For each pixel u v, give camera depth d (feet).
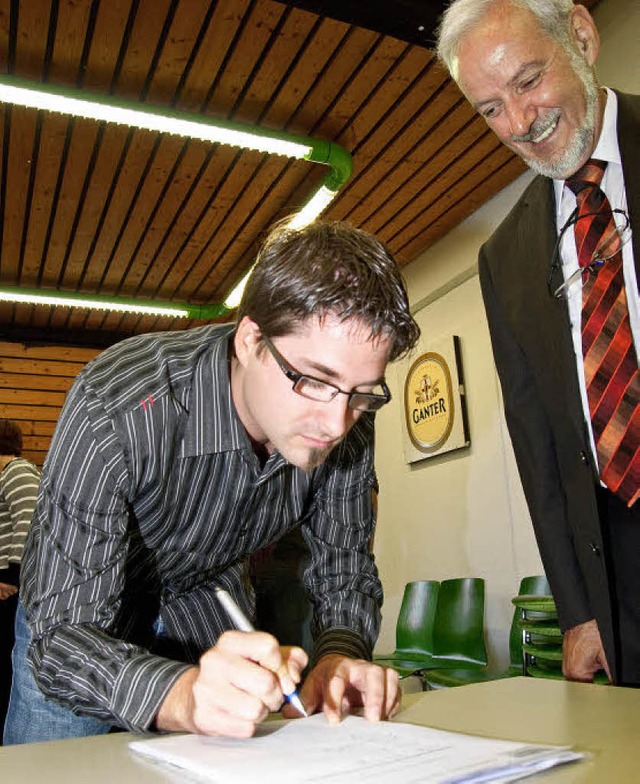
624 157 4.71
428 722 3.07
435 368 15.70
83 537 3.37
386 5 9.14
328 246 3.07
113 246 16.34
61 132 12.25
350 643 3.95
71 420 3.48
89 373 3.67
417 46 10.43
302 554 8.04
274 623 7.96
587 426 4.73
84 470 3.40
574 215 4.93
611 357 4.63
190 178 13.66
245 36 10.30
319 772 2.25
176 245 16.31
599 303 4.73
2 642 10.85
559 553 4.86
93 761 2.63
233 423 3.83
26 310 20.17
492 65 4.66
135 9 9.80
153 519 3.98
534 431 5.13
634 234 4.52
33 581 3.44
